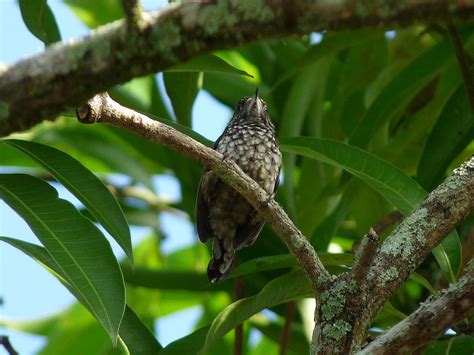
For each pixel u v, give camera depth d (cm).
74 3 1420
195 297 1510
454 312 619
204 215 1193
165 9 458
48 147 741
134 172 1316
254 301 795
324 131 1252
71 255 706
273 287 801
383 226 1048
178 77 966
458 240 788
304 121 1248
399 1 419
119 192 1378
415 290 1223
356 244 1015
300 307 1155
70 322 1412
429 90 1232
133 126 661
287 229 671
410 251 655
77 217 716
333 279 650
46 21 1028
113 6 1425
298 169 1367
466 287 622
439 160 981
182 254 1505
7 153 1315
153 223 1352
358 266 629
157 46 457
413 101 1239
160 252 1361
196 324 1486
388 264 651
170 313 1523
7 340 832
